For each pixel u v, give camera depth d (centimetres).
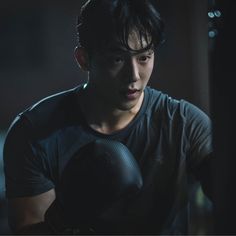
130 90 166
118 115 180
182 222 186
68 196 182
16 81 1129
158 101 186
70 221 183
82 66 179
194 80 1066
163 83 1086
